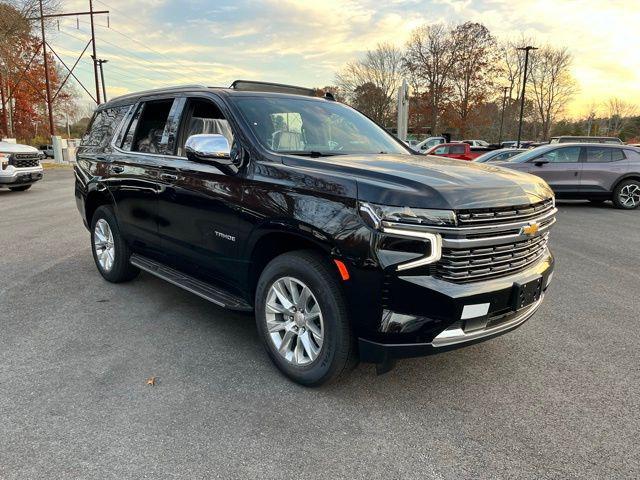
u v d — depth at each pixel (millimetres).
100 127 5387
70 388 3094
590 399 3047
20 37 30109
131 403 2934
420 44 59344
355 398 3029
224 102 3729
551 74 66438
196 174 3707
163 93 4480
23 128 46375
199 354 3604
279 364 3254
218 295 3738
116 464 2395
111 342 3787
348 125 4227
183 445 2547
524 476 2342
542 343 3885
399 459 2465
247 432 2668
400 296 2619
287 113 3852
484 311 2746
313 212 2850
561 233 8727
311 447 2551
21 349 3641
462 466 2414
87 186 5258
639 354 3693
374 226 2592
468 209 2617
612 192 12070
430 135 60844
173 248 4141
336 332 2861
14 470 2338
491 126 67438
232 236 3439
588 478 2328
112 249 5137
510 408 2941
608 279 5703
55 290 5016
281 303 3209
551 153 12172
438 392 3121
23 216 9867
